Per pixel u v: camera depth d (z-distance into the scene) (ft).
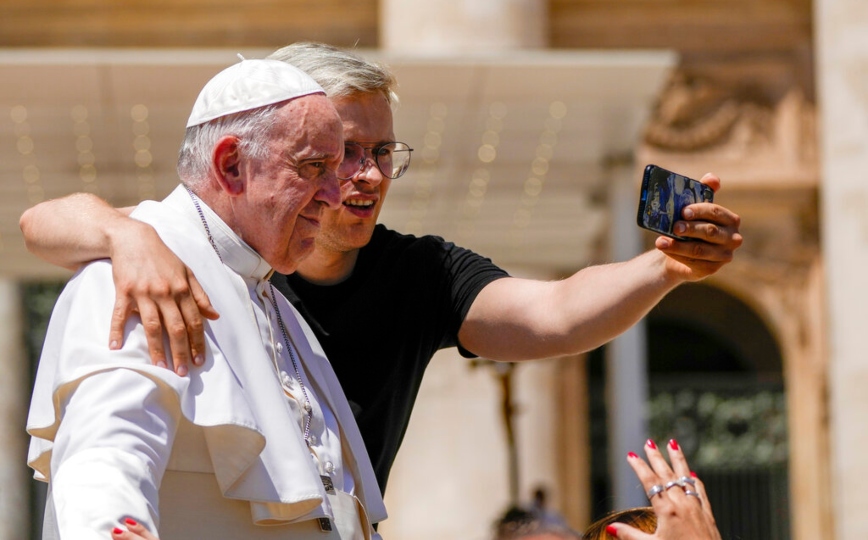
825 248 149.89
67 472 25.04
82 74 97.04
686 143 151.12
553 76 99.35
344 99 36.29
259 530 27.96
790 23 152.66
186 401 26.76
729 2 152.87
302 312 37.14
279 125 29.22
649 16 152.87
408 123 105.60
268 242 29.78
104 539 24.13
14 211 120.57
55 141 107.04
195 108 30.22
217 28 153.38
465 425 139.23
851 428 143.95
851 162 146.20
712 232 30.32
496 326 36.19
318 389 31.32
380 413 37.24
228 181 29.60
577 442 151.94
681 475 30.30
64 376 26.45
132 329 26.91
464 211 123.65
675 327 197.57
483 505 138.21
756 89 152.46
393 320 37.35
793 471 152.87
